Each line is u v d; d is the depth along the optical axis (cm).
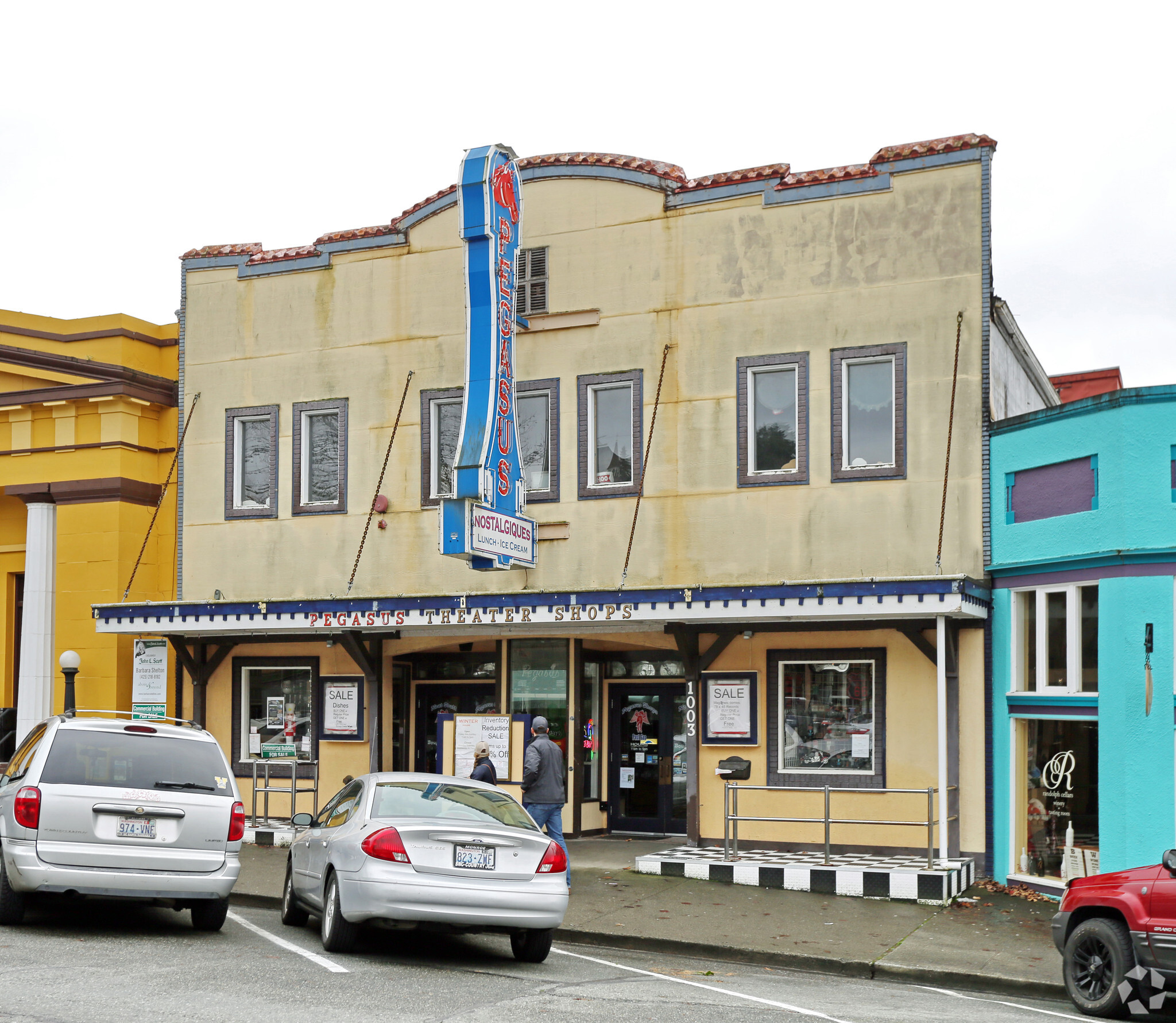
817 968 1187
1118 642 1466
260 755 2053
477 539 1647
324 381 2056
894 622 1656
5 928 1099
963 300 1691
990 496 1658
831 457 1736
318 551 2030
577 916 1352
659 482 1820
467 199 1728
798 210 1786
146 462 2198
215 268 2152
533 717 1880
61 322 2228
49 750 1086
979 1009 991
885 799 1656
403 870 1020
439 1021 804
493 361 1712
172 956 1007
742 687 1738
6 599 2338
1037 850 1562
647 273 1859
